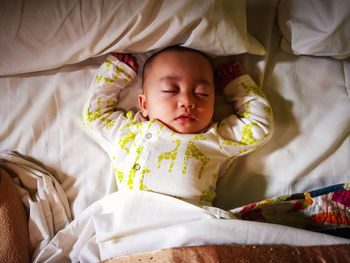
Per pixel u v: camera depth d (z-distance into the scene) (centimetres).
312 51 98
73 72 107
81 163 107
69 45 97
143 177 91
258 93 101
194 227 78
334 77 103
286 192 102
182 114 94
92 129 102
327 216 91
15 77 106
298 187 103
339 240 76
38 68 103
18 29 95
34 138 106
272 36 107
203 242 77
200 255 72
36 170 103
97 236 87
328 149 101
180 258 72
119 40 97
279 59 106
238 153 100
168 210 86
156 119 98
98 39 96
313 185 102
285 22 101
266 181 104
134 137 99
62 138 107
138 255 76
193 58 97
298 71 105
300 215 93
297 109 104
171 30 93
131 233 86
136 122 103
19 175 103
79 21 94
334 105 103
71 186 107
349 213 91
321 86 104
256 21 107
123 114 107
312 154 102
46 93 107
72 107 107
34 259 96
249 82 103
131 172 93
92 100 103
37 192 104
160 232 81
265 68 107
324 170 102
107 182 107
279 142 104
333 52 97
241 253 71
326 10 93
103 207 94
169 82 94
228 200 107
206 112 97
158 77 97
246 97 101
